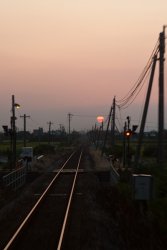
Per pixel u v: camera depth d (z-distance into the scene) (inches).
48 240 933.2
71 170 2787.9
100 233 943.0
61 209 1357.0
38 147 4650.6
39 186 2000.5
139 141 1433.3
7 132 2513.5
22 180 2256.4
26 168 2474.2
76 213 1282.0
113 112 3390.7
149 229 897.5
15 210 1310.3
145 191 1000.9
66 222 1087.0
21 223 1100.5
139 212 1035.9
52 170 2851.9
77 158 4232.3
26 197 1587.1
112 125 3410.4
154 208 975.0
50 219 1185.4
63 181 2185.0
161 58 1304.1
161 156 1298.0
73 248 863.7
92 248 838.5
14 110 2522.1
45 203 1489.9
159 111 1296.8
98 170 2647.6
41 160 3412.9
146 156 3688.5
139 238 880.3
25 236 973.2
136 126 2439.7
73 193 1681.8
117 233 960.3
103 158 3506.4
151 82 1381.6
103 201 1441.9
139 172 1422.2
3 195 1608.0
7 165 2918.3
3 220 1151.6
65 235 964.0
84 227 1024.2
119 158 3437.5
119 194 1358.3
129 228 930.1
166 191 1136.8
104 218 1103.6
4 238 947.3
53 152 4933.6
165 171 1267.2
